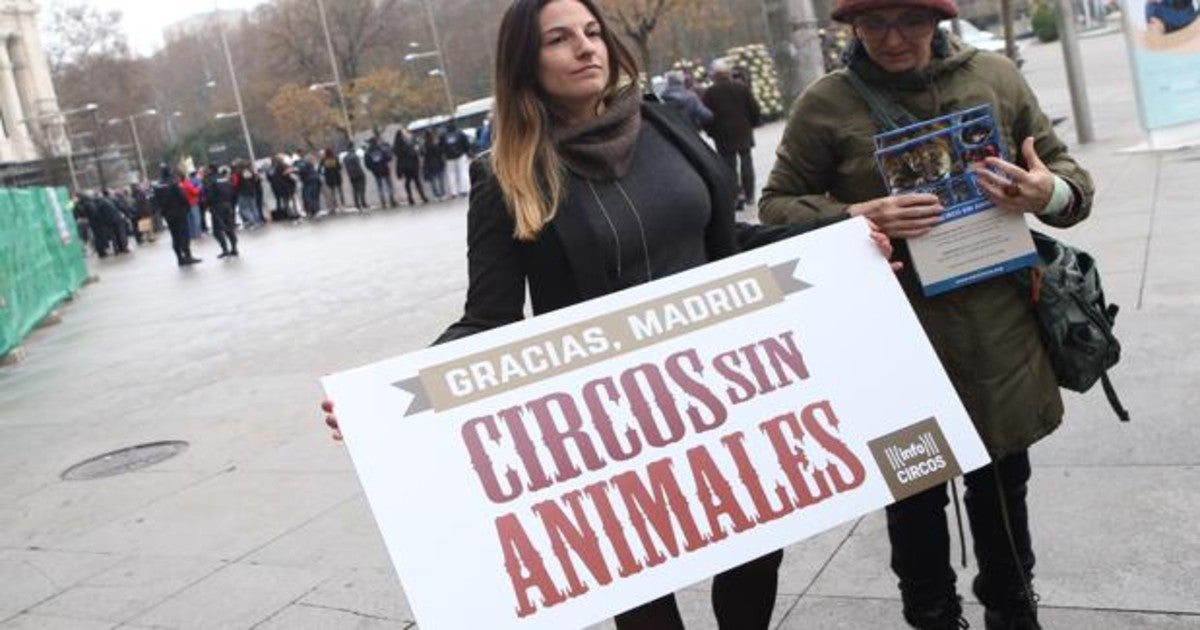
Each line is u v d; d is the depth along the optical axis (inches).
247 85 3312.0
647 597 87.0
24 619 182.2
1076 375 112.7
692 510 89.6
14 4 3371.1
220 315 558.6
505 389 89.2
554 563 86.0
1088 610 132.0
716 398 92.4
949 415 95.9
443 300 461.1
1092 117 644.7
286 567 186.2
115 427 323.9
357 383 87.2
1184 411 183.5
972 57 112.0
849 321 96.7
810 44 366.3
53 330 623.5
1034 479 169.9
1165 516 150.7
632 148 99.1
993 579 120.0
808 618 142.9
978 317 109.8
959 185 106.2
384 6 2792.8
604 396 90.7
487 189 99.0
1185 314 231.8
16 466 294.8
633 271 97.7
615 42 100.4
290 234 1150.3
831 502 92.0
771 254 97.3
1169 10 452.1
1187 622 126.0
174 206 955.3
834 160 114.5
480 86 2896.2
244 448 270.5
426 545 84.2
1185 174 390.0
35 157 3061.0
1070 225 112.5
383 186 1307.8
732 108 553.6
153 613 176.4
